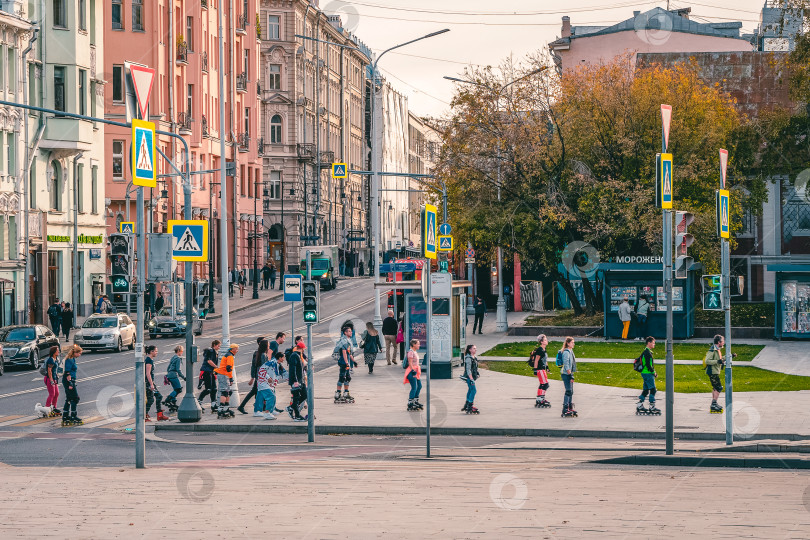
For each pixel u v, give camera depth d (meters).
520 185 66.06
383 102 167.12
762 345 54.72
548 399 35.69
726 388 26.00
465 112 66.38
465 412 32.56
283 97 134.25
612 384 39.97
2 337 51.66
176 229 32.19
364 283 118.31
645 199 60.06
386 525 13.96
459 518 14.65
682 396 35.81
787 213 72.25
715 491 17.78
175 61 96.31
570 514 15.03
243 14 118.06
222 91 61.31
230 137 112.69
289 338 64.38
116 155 87.50
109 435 29.62
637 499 16.67
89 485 18.61
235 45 116.62
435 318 43.19
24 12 69.69
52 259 74.00
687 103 63.62
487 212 65.88
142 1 90.38
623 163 63.72
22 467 22.50
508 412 32.59
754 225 72.69
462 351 48.66
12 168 67.94
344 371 35.62
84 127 74.12
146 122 21.78
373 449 26.14
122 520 14.44
